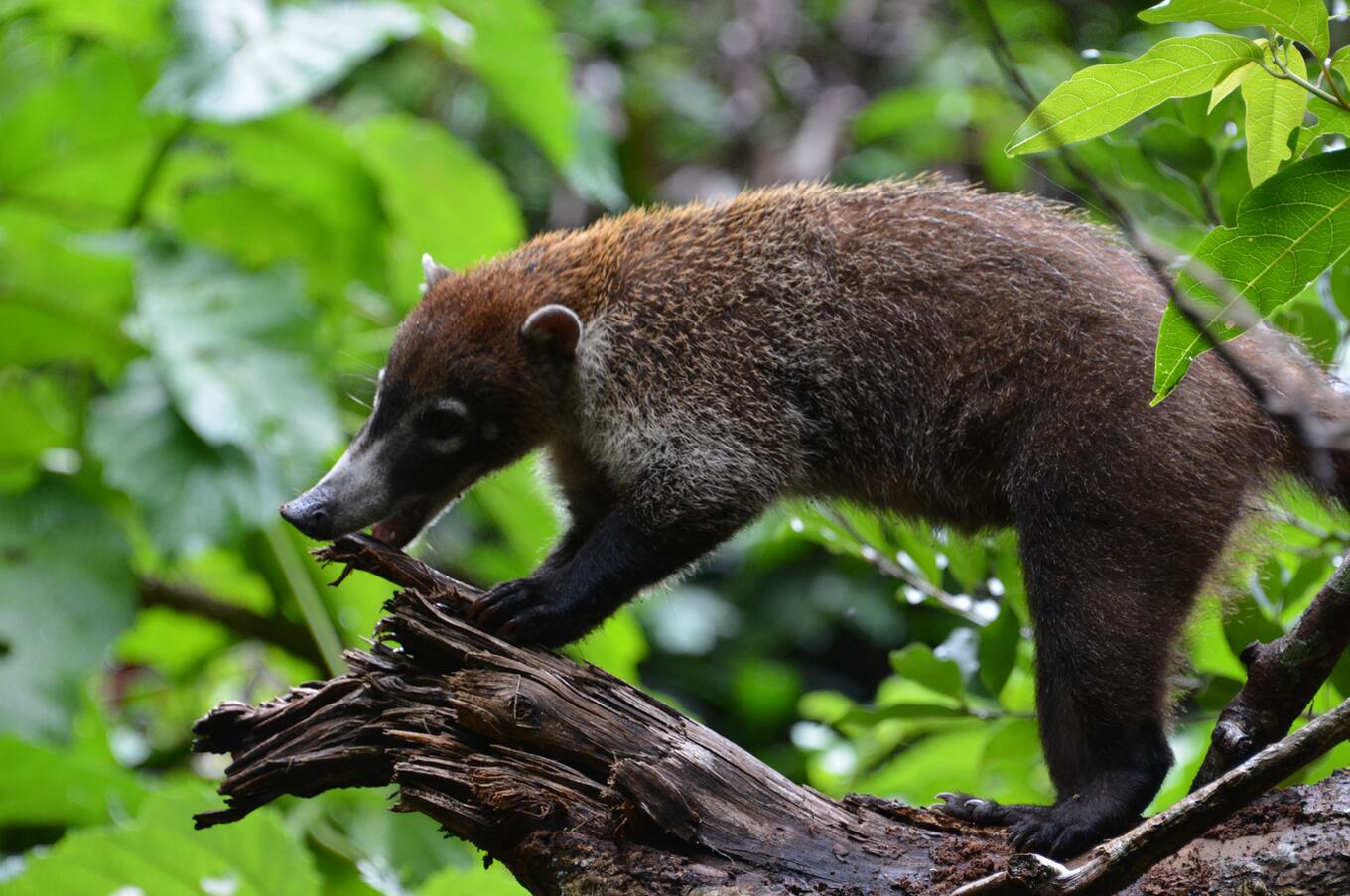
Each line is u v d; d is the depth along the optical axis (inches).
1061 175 475.5
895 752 458.3
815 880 243.1
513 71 494.0
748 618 625.3
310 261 528.7
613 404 339.9
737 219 351.6
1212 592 291.1
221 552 509.7
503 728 255.3
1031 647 366.0
